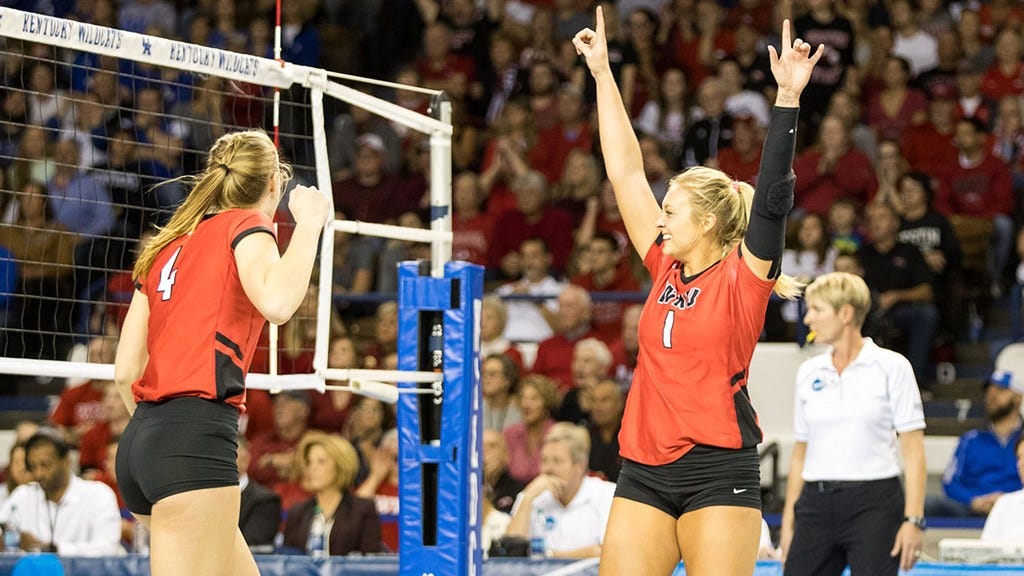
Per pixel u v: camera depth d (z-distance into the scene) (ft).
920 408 36.27
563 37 85.61
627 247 70.90
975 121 75.82
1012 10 84.94
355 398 60.64
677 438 25.04
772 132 24.22
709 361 25.04
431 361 30.91
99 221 73.77
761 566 38.55
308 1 90.38
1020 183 75.97
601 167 78.07
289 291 23.38
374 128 81.20
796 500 38.14
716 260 25.94
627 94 82.02
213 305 23.95
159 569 23.30
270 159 25.43
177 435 23.41
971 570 36.73
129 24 89.40
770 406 63.98
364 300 67.26
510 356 61.41
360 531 44.34
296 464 48.52
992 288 73.51
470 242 73.41
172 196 75.10
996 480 56.75
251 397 58.65
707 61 84.48
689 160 78.02
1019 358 65.10
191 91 80.12
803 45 24.09
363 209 75.25
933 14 84.38
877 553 35.68
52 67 81.92
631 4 88.63
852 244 67.46
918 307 66.23
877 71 82.38
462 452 30.27
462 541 30.25
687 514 25.07
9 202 75.20
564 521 43.78
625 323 61.77
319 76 32.24
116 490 53.83
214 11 90.22
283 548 44.39
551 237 71.61
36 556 37.37
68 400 63.87
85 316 71.20
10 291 71.67
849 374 36.45
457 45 87.51
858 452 36.01
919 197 69.41
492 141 80.07
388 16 89.81
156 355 24.04
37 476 46.11
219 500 23.56
